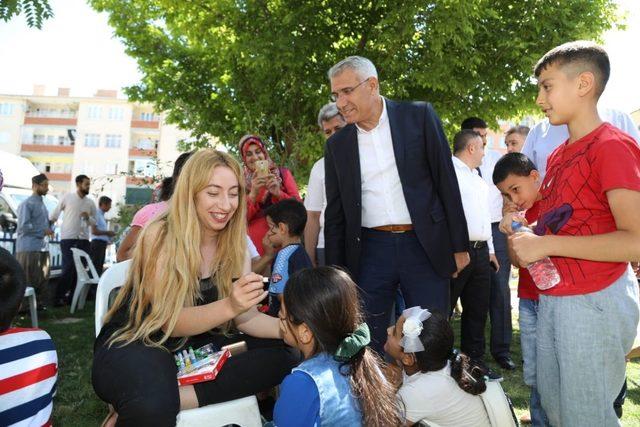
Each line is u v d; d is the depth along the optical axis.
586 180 1.86
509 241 2.28
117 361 1.97
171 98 9.31
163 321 2.08
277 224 3.33
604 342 1.84
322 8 7.49
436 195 2.84
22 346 1.74
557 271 1.92
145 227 2.21
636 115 16.06
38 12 4.47
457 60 7.45
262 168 3.83
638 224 1.71
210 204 2.21
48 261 6.95
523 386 3.66
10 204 8.12
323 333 1.78
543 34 7.79
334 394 1.71
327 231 3.08
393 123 2.83
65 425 3.05
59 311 6.91
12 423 1.66
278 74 8.01
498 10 7.86
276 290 3.05
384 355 2.89
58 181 51.34
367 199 2.93
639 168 1.77
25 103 53.69
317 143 7.51
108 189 47.97
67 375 3.96
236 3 7.82
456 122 8.86
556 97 1.91
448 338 2.23
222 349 2.23
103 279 2.52
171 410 1.91
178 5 7.96
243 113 8.73
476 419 2.18
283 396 1.74
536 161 3.50
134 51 9.73
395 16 6.70
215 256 2.39
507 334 4.16
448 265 2.81
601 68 1.88
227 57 8.29
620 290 1.84
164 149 50.12
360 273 2.94
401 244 2.86
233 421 2.06
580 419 1.87
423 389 2.18
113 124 51.34
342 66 2.79
